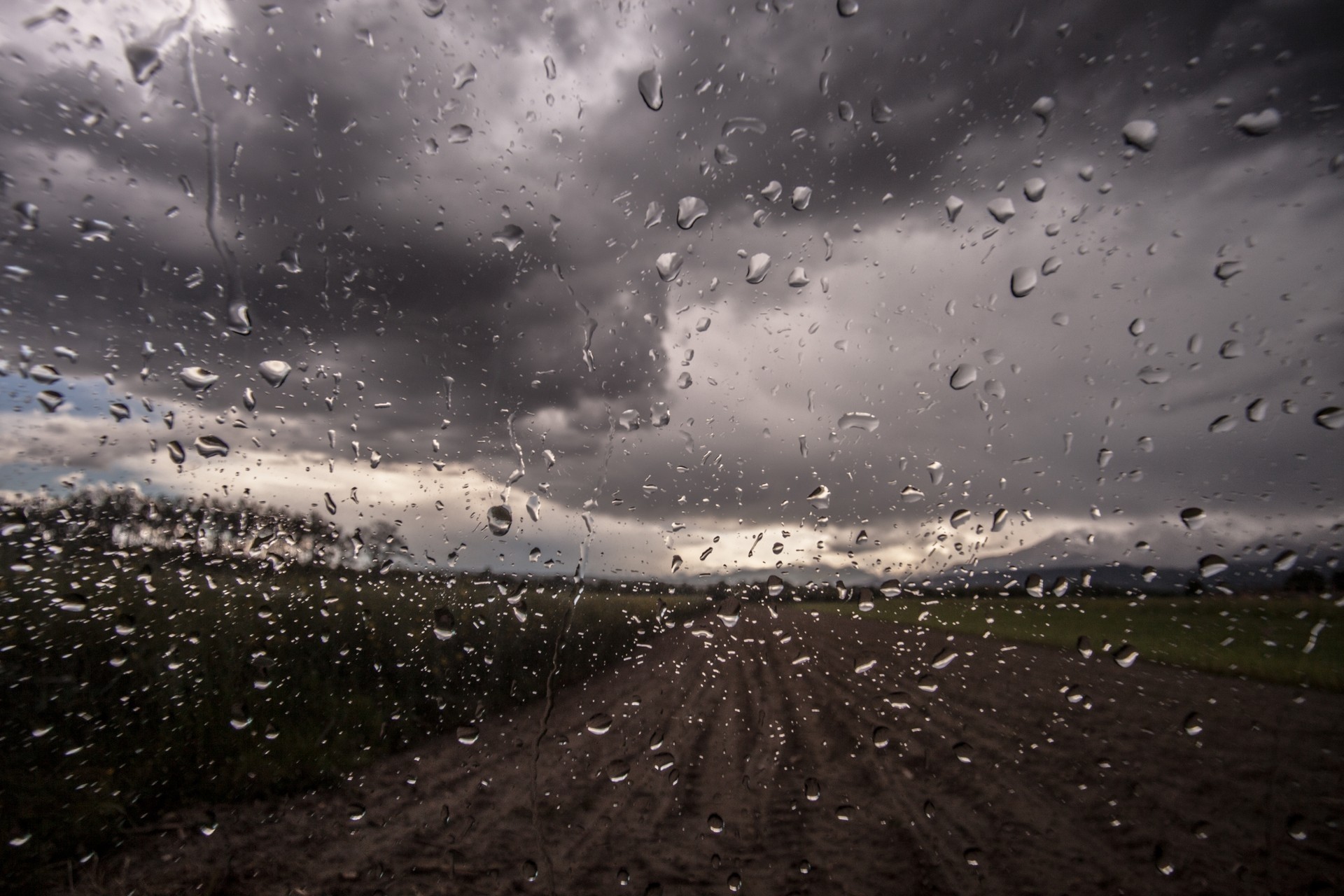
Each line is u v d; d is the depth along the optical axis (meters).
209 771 2.47
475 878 1.71
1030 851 1.75
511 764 2.85
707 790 2.42
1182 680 2.81
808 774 2.57
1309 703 2.20
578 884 1.67
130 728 2.53
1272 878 1.52
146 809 2.18
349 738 2.98
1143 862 1.64
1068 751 2.56
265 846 1.94
